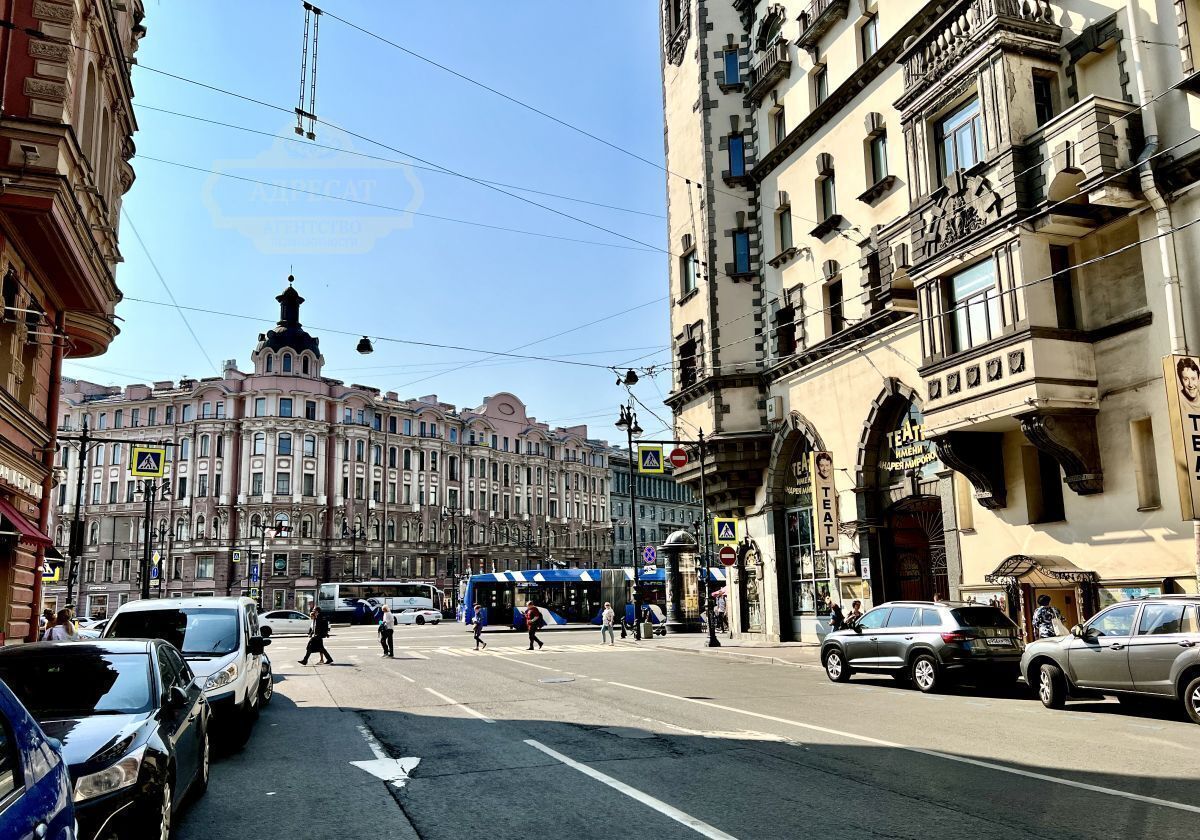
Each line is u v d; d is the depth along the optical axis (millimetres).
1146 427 15992
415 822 6859
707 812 6973
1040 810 6883
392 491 88562
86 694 6449
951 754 9242
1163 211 15609
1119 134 15852
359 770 8969
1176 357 14617
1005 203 17062
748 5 30656
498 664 22938
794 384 27234
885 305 22578
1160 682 11625
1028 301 16594
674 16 34156
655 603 50125
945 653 15320
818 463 24641
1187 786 7664
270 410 81562
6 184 13469
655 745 10000
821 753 9375
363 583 65875
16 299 15609
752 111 30359
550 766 8898
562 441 107438
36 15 14359
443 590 90125
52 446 18812
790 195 27859
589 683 17375
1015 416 16781
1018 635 15938
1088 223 16609
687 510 121812
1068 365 16578
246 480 80312
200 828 6797
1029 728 11109
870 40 24828
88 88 17219
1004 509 18672
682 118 32656
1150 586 15477
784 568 28094
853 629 17453
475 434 97562
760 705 13586
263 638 11797
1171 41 15828
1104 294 16891
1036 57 17656
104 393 90125
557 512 105000
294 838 6477
